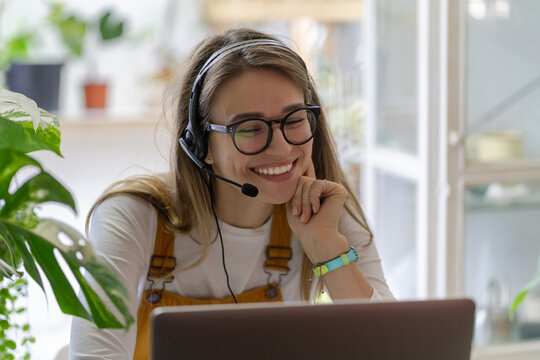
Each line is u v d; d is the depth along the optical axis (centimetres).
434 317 86
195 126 124
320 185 130
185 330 82
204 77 123
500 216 260
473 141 256
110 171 381
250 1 459
